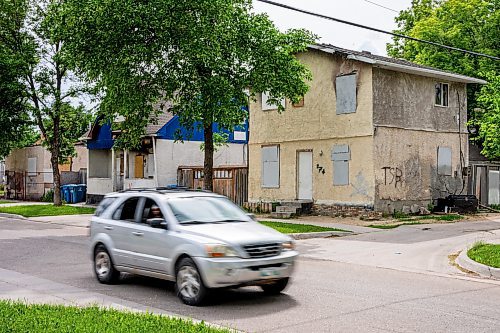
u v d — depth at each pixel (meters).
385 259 14.86
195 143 34.47
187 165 34.19
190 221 10.00
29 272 12.59
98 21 19.58
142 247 10.35
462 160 29.48
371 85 25.56
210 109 21.05
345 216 26.23
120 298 9.80
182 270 9.45
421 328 7.72
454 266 13.68
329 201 27.08
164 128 32.66
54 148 34.34
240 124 22.81
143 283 11.28
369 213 25.20
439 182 28.27
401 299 9.69
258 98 30.28
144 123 22.80
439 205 27.92
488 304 9.30
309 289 10.60
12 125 34.09
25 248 16.94
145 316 7.73
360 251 16.45
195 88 21.36
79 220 27.81
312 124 27.86
